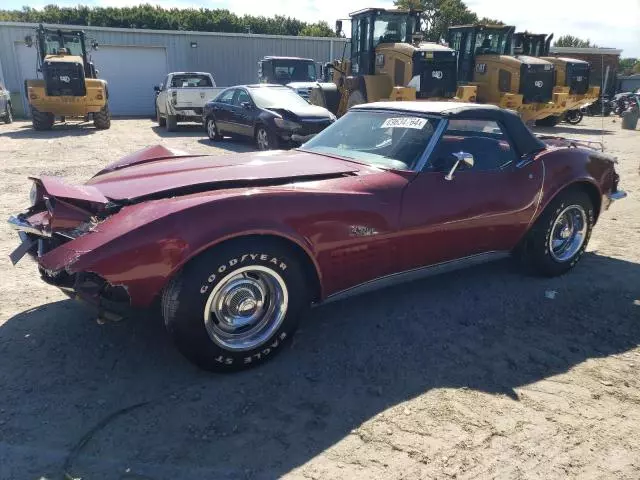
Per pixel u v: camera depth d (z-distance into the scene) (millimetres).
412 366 3059
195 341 2697
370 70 14828
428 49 13633
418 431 2502
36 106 15492
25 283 4066
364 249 3186
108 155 10898
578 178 4184
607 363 3154
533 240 4199
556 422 2596
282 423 2539
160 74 25719
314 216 2930
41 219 3113
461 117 3703
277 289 2932
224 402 2680
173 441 2396
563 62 17781
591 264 4758
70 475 2176
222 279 2697
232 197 2752
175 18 47594
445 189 3494
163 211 2639
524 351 3262
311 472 2234
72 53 17484
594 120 23000
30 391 2721
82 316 3508
